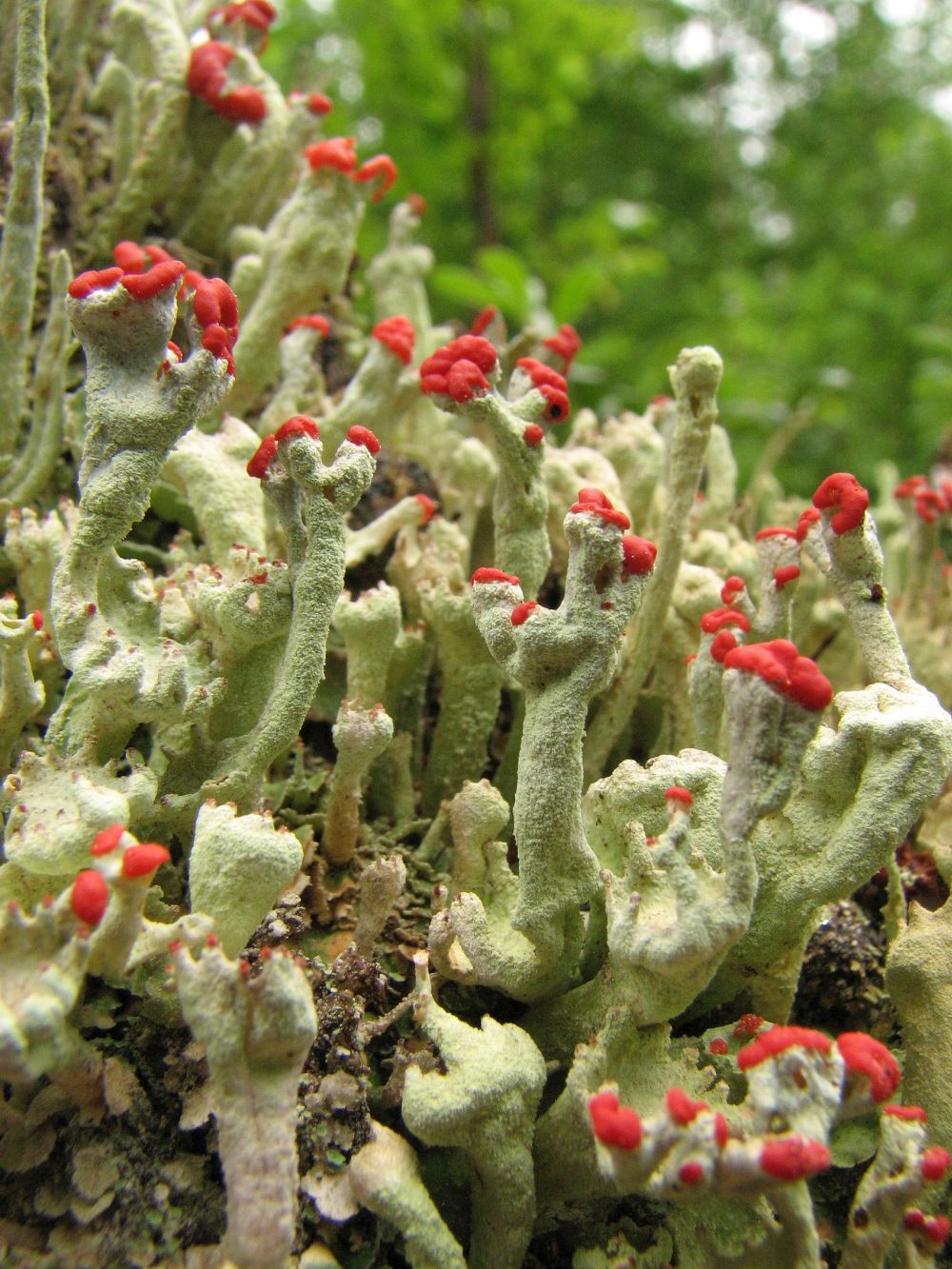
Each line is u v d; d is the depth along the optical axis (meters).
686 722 0.07
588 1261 0.05
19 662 0.05
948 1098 0.05
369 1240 0.05
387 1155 0.05
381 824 0.07
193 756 0.06
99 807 0.05
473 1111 0.05
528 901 0.05
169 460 0.07
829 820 0.05
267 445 0.05
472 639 0.07
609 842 0.06
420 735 0.07
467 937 0.05
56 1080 0.05
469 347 0.06
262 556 0.06
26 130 0.07
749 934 0.05
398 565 0.07
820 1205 0.06
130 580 0.05
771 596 0.06
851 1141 0.06
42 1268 0.05
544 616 0.05
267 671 0.06
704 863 0.05
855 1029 0.07
